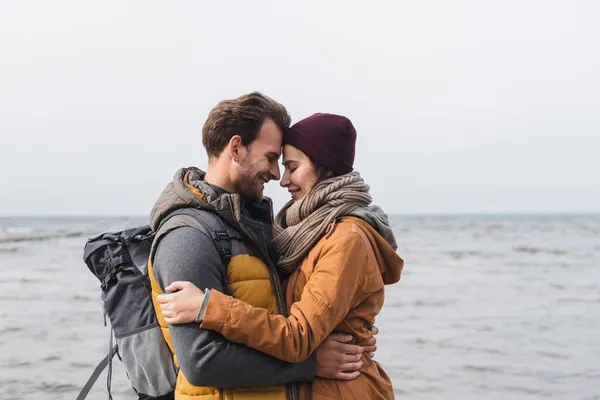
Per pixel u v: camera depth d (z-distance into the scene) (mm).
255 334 2201
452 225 94875
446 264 27375
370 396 2570
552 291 18047
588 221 125500
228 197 2436
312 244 2500
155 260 2389
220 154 2537
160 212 2496
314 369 2396
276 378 2291
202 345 2199
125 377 7973
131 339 2572
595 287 18953
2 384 7648
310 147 2557
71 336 10570
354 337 2557
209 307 2186
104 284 2660
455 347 10422
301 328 2283
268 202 2822
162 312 2275
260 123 2525
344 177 2566
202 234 2344
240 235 2463
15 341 10156
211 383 2232
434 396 7680
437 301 15922
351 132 2643
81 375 8102
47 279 18984
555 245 42344
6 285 17547
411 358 9641
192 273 2266
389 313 14062
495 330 12023
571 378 8531
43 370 8359
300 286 2482
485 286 19203
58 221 131125
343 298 2355
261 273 2447
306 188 2607
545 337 11328
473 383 8242
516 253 34406
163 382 2600
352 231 2443
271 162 2602
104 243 2688
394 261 2623
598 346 10547
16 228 77188
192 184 2521
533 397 7676
